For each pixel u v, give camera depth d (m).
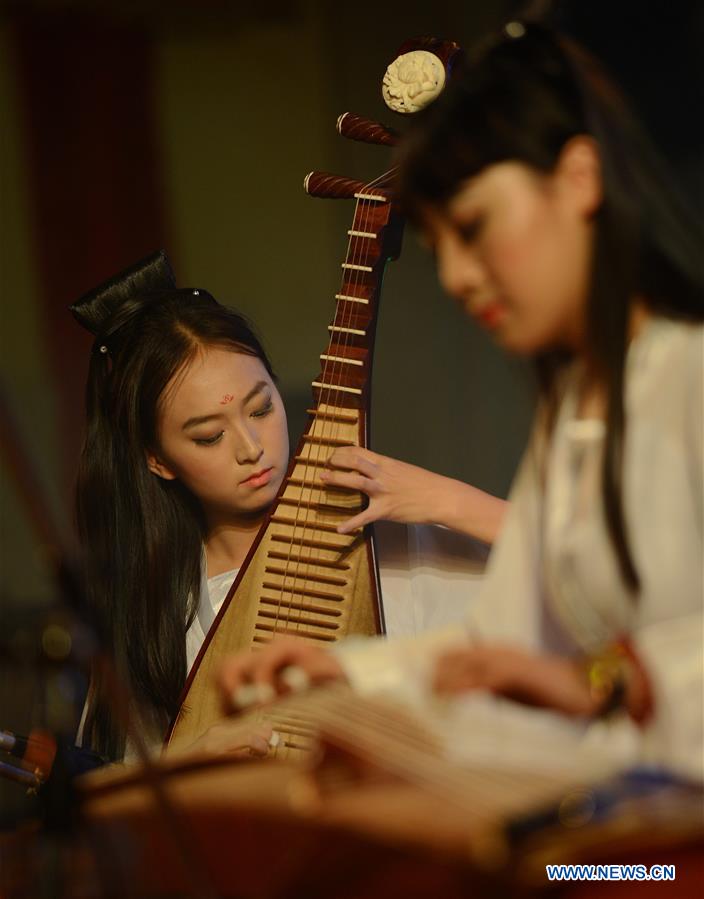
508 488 17.44
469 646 3.57
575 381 3.99
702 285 3.69
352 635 5.57
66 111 17.33
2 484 16.61
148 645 6.18
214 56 18.03
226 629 5.72
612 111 3.69
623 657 3.53
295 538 5.74
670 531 3.70
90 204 17.50
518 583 4.24
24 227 17.25
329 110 17.95
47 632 4.05
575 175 3.60
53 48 17.19
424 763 3.07
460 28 17.12
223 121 18.09
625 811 2.82
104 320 6.36
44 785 4.17
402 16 17.50
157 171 17.88
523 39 3.77
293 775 3.50
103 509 6.31
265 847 3.28
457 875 2.81
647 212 3.62
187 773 3.85
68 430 17.39
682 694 3.47
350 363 5.85
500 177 3.56
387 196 5.88
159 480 6.30
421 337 17.42
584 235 3.62
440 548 6.23
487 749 3.23
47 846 3.99
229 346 6.15
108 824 3.72
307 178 6.01
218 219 18.19
